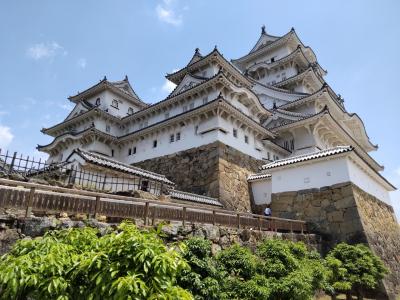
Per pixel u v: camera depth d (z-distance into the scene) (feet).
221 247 36.14
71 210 26.66
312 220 62.64
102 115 111.45
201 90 91.04
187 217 35.27
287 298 26.61
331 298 44.78
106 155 104.58
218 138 79.36
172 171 86.89
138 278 12.14
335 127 104.42
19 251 15.02
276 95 130.31
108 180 55.88
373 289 49.16
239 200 77.77
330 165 64.59
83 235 16.15
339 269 40.88
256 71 148.87
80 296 12.87
